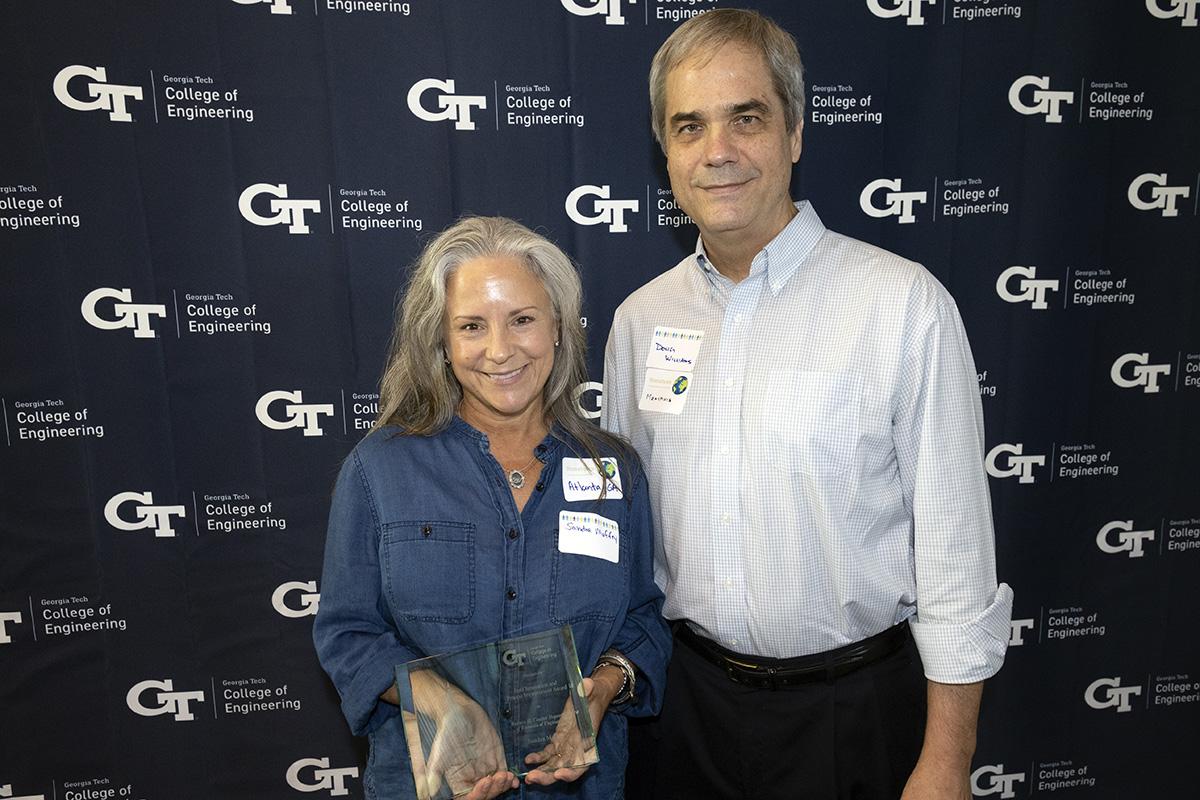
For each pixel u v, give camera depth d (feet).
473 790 3.83
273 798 6.61
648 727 5.22
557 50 6.01
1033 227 6.45
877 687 4.54
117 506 6.16
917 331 4.24
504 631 4.16
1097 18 6.24
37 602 6.17
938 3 6.16
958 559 4.21
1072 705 7.06
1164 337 6.70
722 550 4.63
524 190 6.15
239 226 5.97
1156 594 6.99
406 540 4.13
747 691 4.69
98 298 5.93
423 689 3.86
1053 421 6.71
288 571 6.38
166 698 6.40
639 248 6.31
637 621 4.70
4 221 5.79
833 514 4.36
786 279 4.63
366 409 6.26
